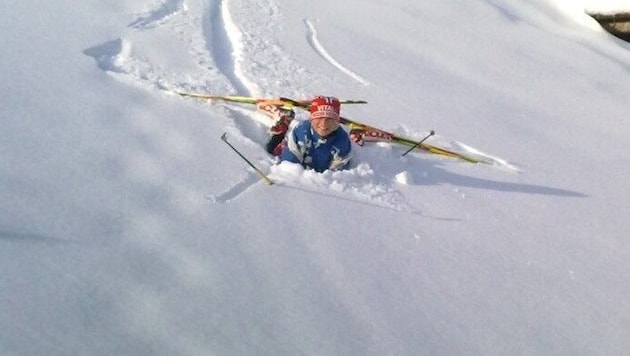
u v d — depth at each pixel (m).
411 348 2.53
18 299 2.32
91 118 3.94
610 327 2.96
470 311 2.87
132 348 2.20
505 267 3.30
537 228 3.81
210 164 3.69
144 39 5.64
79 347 2.15
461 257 3.31
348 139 4.21
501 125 5.57
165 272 2.63
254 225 3.14
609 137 5.79
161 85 4.79
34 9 5.58
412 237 3.40
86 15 5.81
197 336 2.32
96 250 2.69
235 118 4.60
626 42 9.52
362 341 2.50
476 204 3.98
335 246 3.12
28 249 2.60
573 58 8.07
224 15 7.05
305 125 4.12
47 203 2.95
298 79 5.76
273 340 2.39
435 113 5.55
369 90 5.85
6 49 4.64
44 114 3.84
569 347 2.76
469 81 6.66
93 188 3.16
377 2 8.73
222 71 5.64
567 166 4.89
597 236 3.85
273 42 6.58
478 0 9.33
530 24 9.18
